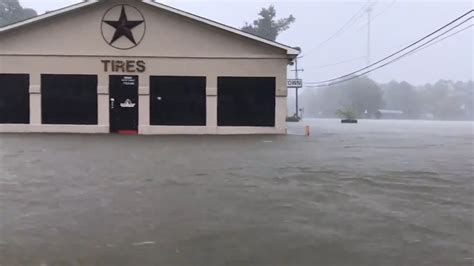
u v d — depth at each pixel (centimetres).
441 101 12575
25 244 483
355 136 2208
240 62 2231
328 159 1173
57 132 2167
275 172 939
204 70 2227
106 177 856
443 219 589
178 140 1748
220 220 578
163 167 989
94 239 502
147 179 840
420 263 439
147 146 1468
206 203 662
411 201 687
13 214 594
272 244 491
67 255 454
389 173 941
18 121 2178
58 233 520
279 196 711
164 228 543
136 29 2202
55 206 636
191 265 433
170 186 778
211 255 459
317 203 669
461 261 445
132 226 549
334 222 573
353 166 1041
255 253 465
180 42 2216
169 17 2205
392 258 452
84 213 602
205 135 2105
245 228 546
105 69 2198
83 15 2184
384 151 1417
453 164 1092
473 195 731
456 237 518
